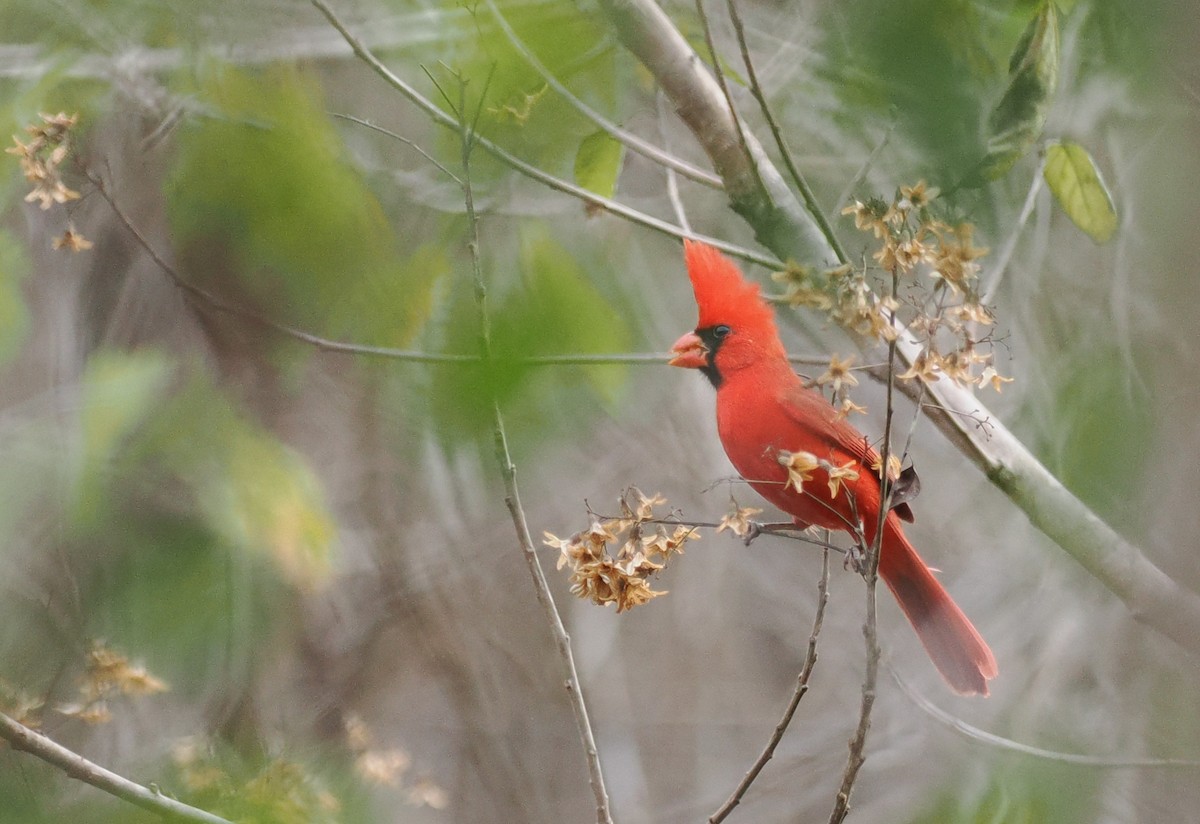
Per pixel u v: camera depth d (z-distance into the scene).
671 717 14.69
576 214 10.73
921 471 13.81
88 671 8.43
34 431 10.06
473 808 13.20
